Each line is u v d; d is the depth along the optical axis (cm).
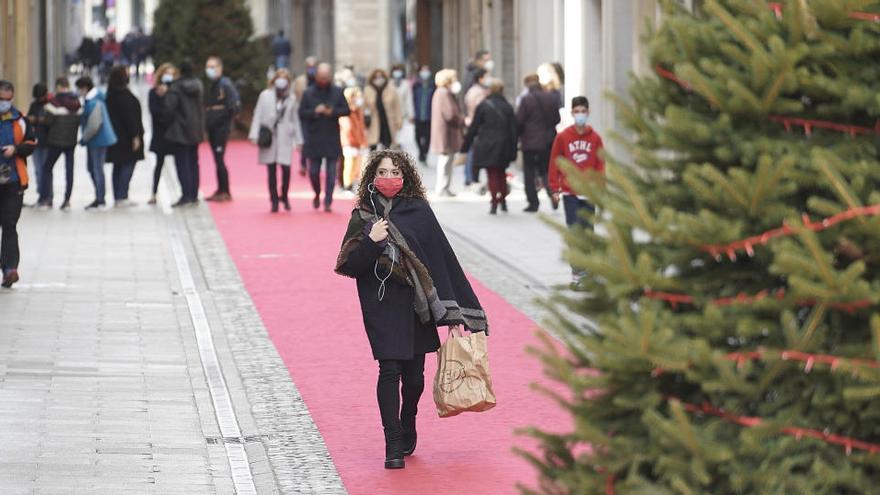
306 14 13112
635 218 909
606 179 951
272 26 14525
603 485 939
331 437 1800
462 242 3631
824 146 897
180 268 3191
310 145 4272
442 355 1642
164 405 1958
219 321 2595
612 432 944
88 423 1842
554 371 927
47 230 3753
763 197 879
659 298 913
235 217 4147
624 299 905
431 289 1616
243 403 1978
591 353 933
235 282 3023
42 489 1544
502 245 3538
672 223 901
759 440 882
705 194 895
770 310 892
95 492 1539
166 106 4325
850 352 868
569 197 2923
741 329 880
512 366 2206
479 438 1792
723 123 902
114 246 3500
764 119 907
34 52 7450
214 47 7825
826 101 903
